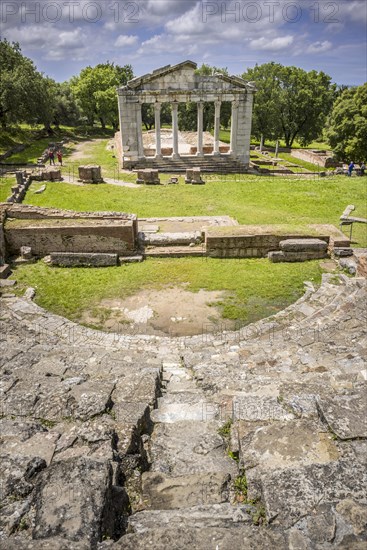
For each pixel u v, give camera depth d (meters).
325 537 3.45
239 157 42.97
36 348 10.29
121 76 88.06
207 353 10.70
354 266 17.09
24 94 52.66
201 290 15.87
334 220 24.45
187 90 39.81
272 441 4.87
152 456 5.39
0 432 5.29
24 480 4.22
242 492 4.48
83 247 18.27
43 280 16.56
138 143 40.81
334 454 4.66
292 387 6.54
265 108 62.88
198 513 3.94
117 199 28.11
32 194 28.94
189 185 33.16
